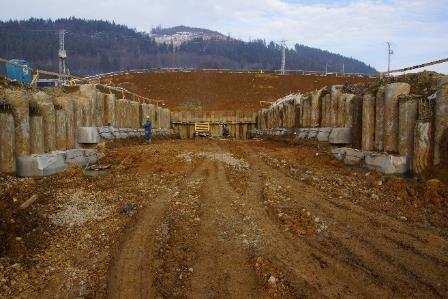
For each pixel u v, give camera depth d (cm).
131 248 865
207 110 5444
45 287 714
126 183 1431
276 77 6738
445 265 752
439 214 1017
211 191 1311
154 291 696
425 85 1488
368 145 1535
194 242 892
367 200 1150
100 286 716
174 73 6869
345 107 1811
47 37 17462
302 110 2448
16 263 776
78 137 1827
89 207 1127
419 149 1221
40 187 1249
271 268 759
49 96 1527
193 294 684
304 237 907
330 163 1659
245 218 1038
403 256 794
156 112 3694
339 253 820
